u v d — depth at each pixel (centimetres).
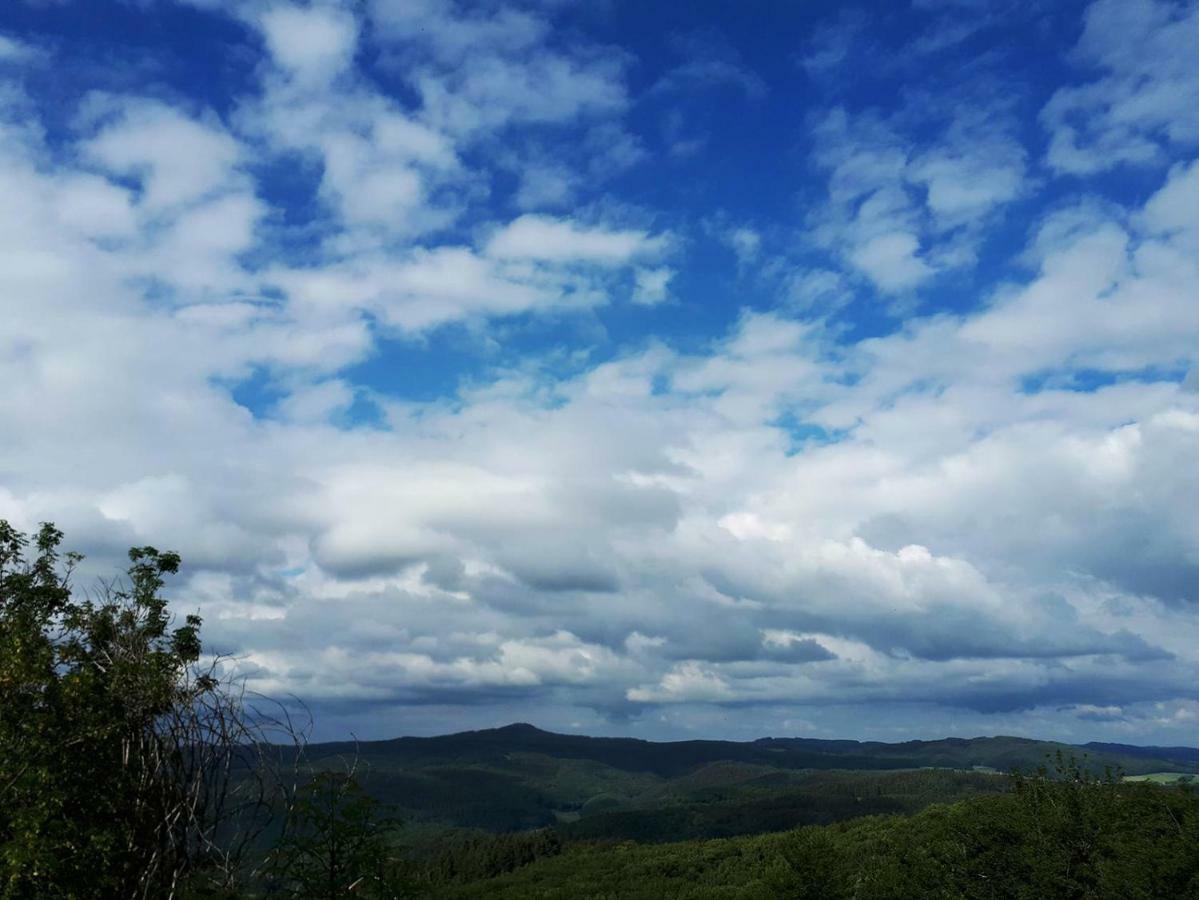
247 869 741
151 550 875
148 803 754
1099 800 3816
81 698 766
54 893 717
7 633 827
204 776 768
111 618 834
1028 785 4100
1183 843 3259
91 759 764
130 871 744
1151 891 3209
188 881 741
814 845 5078
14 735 742
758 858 9650
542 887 9094
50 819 730
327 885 752
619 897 8544
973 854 4041
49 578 1054
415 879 796
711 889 7975
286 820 754
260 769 774
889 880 4428
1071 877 3656
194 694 785
